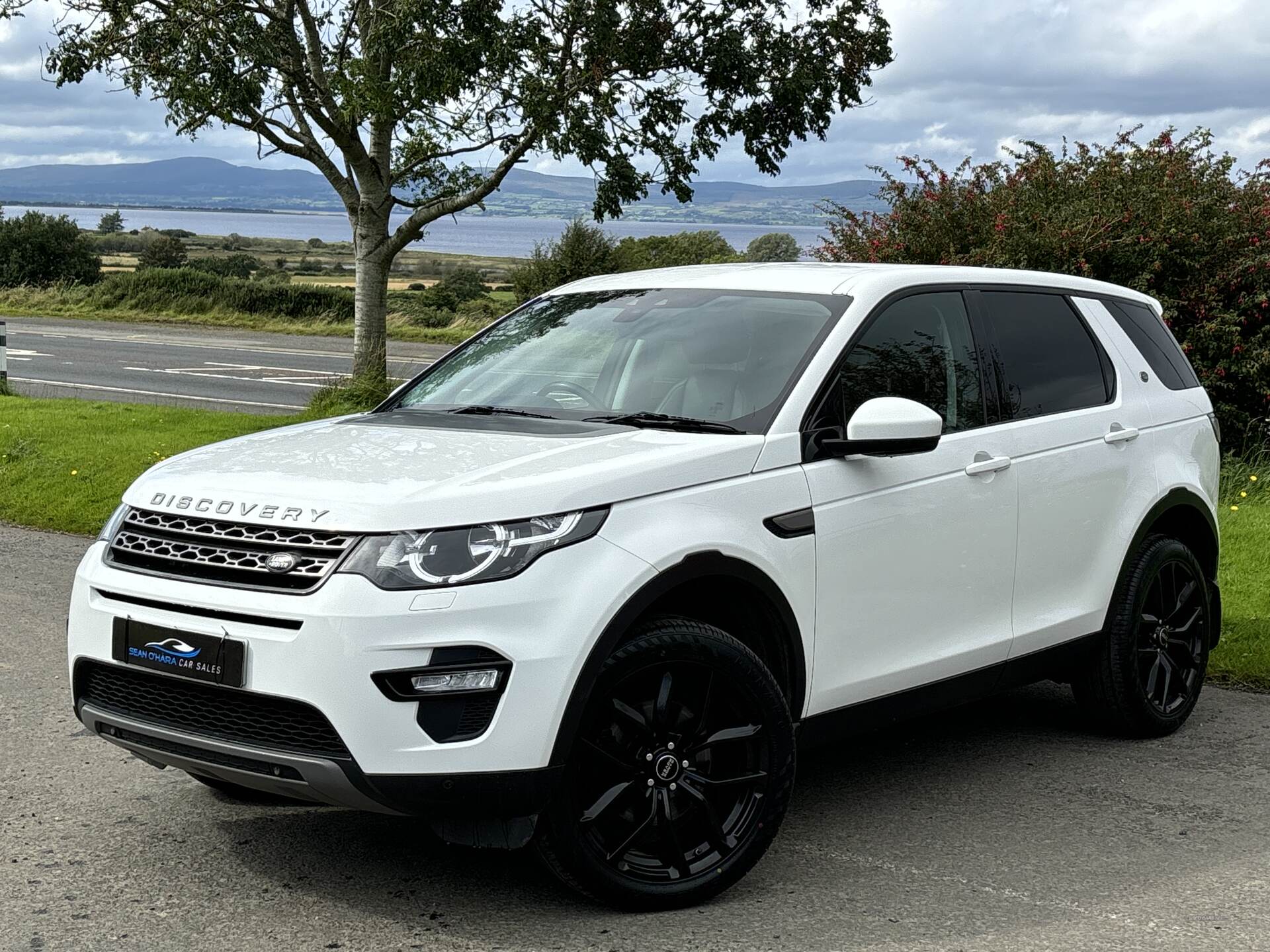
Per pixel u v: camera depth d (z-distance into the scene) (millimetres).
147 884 3701
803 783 4746
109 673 3613
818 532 3953
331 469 3619
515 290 44062
